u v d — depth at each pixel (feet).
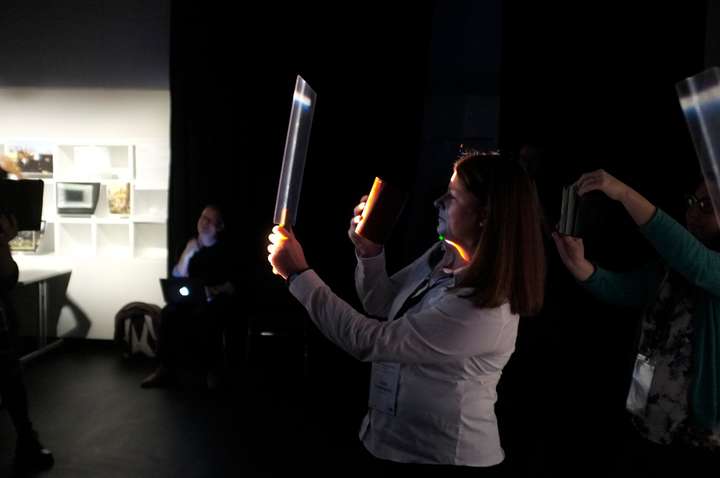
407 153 15.05
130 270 16.90
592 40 13.17
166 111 16.71
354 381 15.07
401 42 14.92
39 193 11.61
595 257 11.39
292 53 15.40
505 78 13.69
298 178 4.09
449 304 4.20
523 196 4.25
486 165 4.35
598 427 12.09
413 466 4.43
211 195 16.05
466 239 4.51
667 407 5.24
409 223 15.07
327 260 15.57
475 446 4.39
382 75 15.05
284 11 15.38
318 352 15.81
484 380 4.44
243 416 12.80
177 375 15.05
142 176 16.89
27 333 17.34
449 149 15.11
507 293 4.14
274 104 15.66
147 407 13.07
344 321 4.28
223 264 14.96
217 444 11.39
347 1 15.08
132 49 16.55
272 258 4.53
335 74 15.23
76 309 17.10
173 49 15.88
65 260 16.94
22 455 10.03
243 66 15.67
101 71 16.70
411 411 4.42
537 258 4.27
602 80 13.16
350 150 15.25
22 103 16.96
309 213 15.48
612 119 13.14
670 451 5.27
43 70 16.83
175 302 14.49
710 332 5.14
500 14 14.74
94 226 16.88
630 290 6.04
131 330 16.08
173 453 10.93
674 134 12.78
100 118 16.84
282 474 10.34
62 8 16.57
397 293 5.44
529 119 13.58
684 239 5.05
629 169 13.06
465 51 14.89
